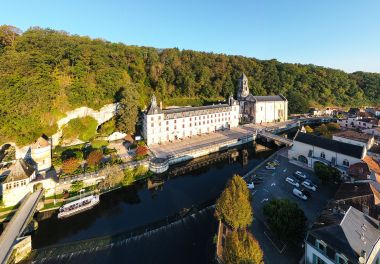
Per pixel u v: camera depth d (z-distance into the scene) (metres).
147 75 141.25
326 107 185.75
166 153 85.38
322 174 59.56
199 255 40.97
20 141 78.19
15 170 56.03
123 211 55.88
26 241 42.00
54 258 41.66
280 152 89.19
